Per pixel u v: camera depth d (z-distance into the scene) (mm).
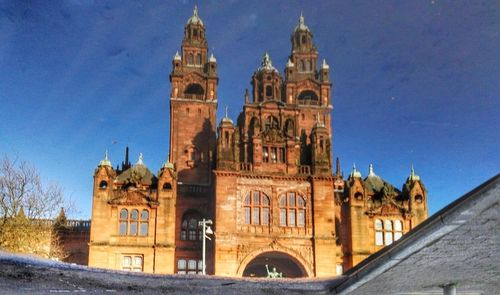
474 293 12727
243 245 60031
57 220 61938
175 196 62406
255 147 63844
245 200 61719
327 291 11109
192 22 86625
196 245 65250
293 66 86688
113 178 62375
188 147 77625
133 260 60219
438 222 8961
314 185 62906
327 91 85688
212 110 79688
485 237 9266
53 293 9969
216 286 12070
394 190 68000
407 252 9484
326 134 65188
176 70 81125
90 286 10820
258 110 70250
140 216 61438
